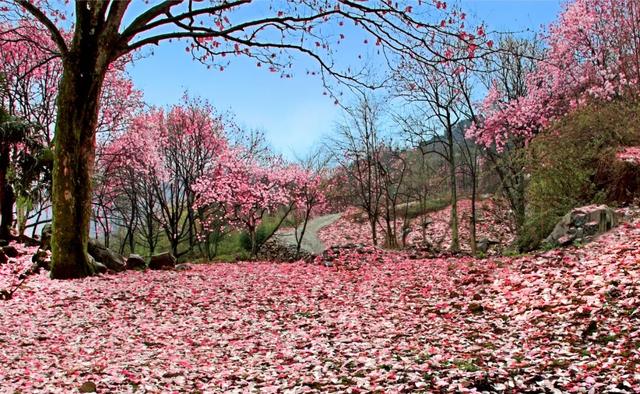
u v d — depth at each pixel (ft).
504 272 37.50
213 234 98.12
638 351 18.74
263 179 95.76
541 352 20.48
